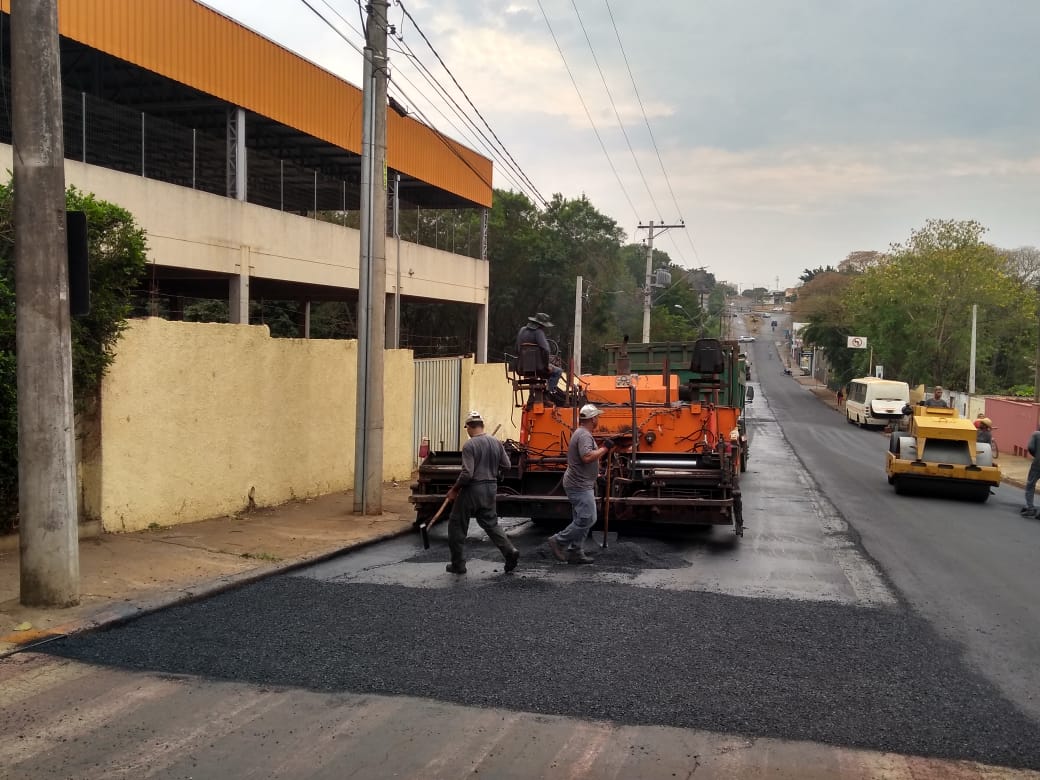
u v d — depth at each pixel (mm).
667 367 12289
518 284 51062
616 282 55906
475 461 8797
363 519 11945
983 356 54719
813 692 5609
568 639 6605
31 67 6613
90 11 15742
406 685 5574
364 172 12219
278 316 32812
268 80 20500
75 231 6891
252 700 5309
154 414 10375
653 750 4684
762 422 49906
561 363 13633
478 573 8984
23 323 6746
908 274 54969
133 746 4645
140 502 10227
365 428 12258
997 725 5148
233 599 7715
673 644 6555
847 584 8977
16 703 5219
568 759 4559
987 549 11750
